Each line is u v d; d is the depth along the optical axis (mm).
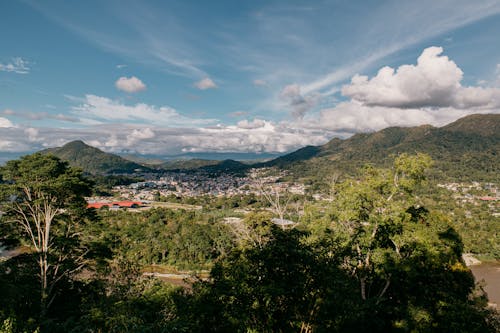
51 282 19219
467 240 65750
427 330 13789
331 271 9227
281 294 8641
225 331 9297
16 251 47812
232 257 10461
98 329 8500
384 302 14797
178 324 8008
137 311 8586
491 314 15922
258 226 20406
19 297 14820
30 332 8930
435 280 16109
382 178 17484
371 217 16609
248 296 8984
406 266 15172
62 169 21375
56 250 20266
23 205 20844
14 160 20047
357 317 11141
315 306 9711
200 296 9484
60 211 21672
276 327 9828
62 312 18406
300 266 9039
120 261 15719
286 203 27047
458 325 13406
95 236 21594
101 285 14891
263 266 9109
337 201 18219
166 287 11023
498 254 62031
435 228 18406
